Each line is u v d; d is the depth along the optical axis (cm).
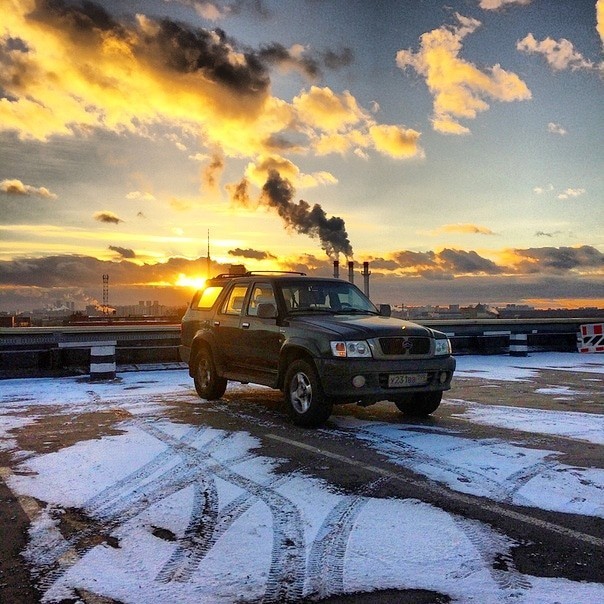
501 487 473
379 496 455
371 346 689
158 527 398
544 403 899
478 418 774
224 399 956
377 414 808
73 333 1390
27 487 490
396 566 334
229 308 903
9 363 1295
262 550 359
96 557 352
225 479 504
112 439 662
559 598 295
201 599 300
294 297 815
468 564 335
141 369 1423
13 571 335
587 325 1986
